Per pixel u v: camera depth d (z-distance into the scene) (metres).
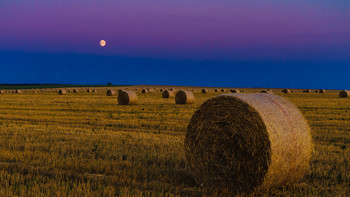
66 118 21.00
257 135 7.22
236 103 7.63
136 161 9.33
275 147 7.04
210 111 8.10
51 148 10.98
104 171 8.55
